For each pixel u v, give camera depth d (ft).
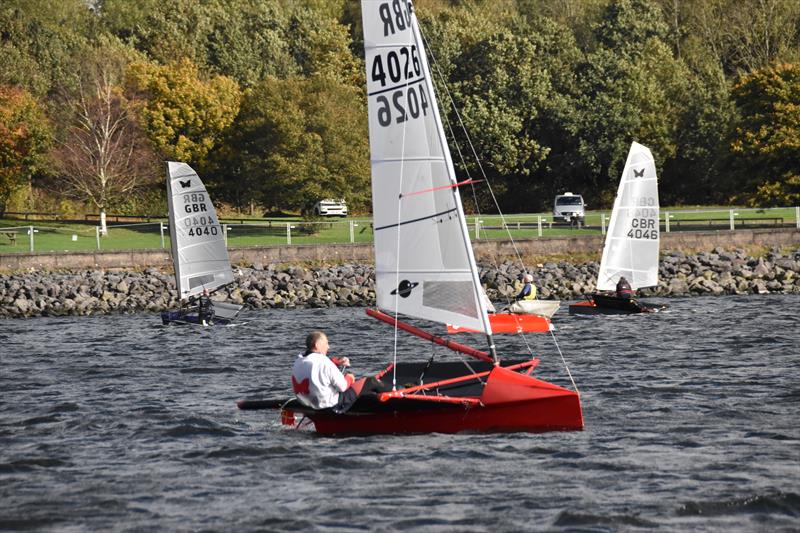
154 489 182.29
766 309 504.43
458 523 160.25
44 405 268.41
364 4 217.15
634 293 499.92
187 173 496.64
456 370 230.48
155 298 615.16
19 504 174.09
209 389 293.23
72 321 531.91
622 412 242.78
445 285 218.79
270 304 603.26
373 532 156.87
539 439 213.25
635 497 172.24
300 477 187.93
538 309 447.01
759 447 205.67
